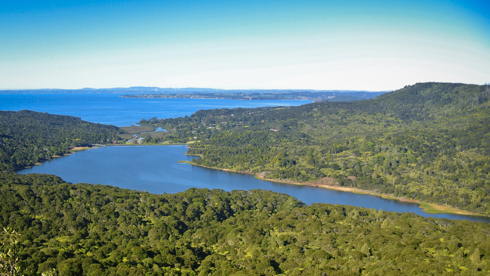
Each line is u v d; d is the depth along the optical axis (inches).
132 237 5418.3
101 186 7559.1
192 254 4790.8
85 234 5364.2
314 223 5846.5
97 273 3964.1
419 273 3735.2
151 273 4018.2
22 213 5590.6
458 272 3826.3
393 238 4972.9
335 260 4448.8
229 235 5570.9
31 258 4175.7
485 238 4958.2
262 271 4293.8
